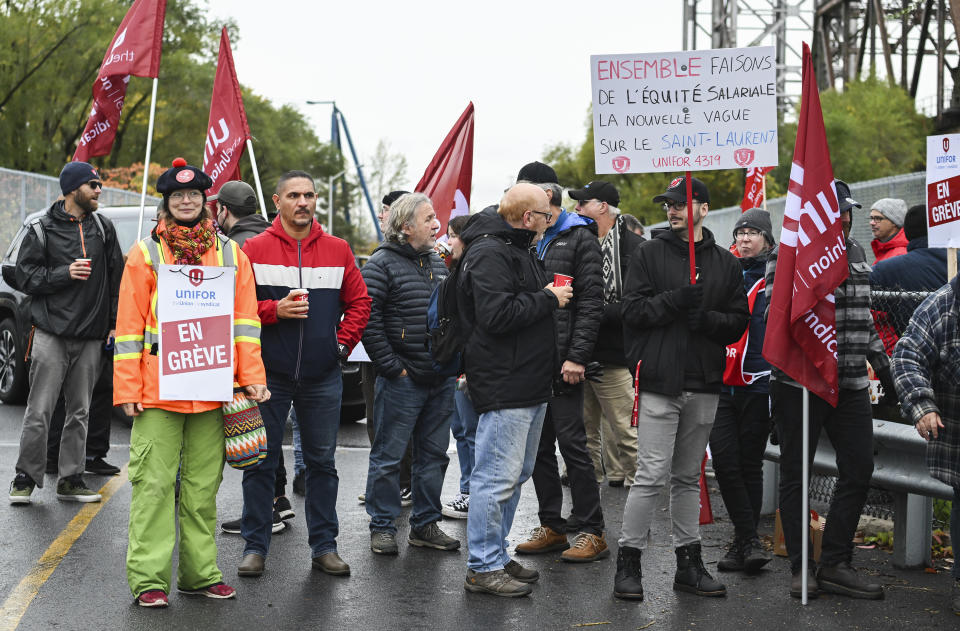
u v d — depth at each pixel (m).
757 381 6.05
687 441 5.31
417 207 6.01
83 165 7.02
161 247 4.89
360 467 8.78
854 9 36.06
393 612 4.92
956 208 6.26
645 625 4.81
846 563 5.36
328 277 5.52
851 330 5.35
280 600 5.06
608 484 8.39
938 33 28.44
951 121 24.28
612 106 5.50
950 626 4.86
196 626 4.62
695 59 5.45
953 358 5.04
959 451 5.07
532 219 5.21
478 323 5.11
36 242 6.85
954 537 5.16
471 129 9.14
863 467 5.34
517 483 5.30
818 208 5.21
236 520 6.50
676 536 5.39
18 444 8.94
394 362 5.87
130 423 10.52
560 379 5.36
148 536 4.90
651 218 36.72
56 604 4.87
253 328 5.05
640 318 5.20
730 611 5.04
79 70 36.81
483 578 5.23
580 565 5.88
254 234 6.55
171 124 43.03
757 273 6.42
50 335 6.82
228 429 5.00
